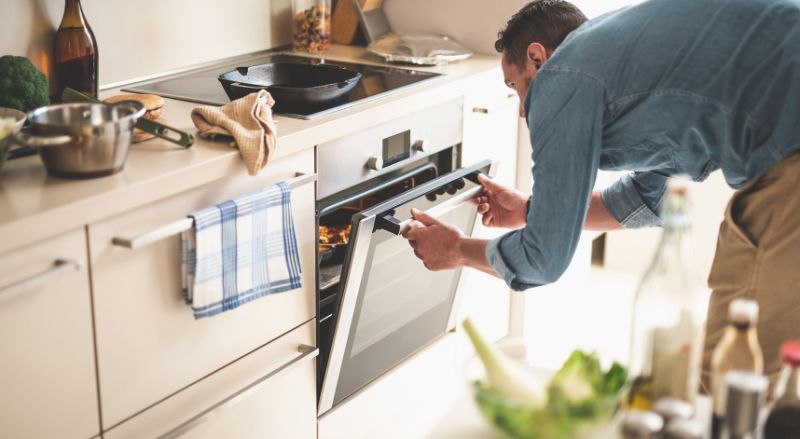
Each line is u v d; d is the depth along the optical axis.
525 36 1.79
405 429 2.58
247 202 1.76
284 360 2.03
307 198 1.98
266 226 1.82
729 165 1.68
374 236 2.07
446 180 2.21
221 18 2.58
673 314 1.04
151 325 1.68
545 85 1.61
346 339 2.18
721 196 3.56
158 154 1.72
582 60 1.60
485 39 2.73
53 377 1.52
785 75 1.56
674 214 1.03
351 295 2.11
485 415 1.02
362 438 2.40
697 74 1.58
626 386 1.01
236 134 1.74
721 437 1.00
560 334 3.22
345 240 2.23
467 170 2.29
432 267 1.97
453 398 2.78
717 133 1.63
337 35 2.90
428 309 2.53
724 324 1.72
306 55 2.73
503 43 1.85
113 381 1.63
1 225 1.35
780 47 1.57
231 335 1.87
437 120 2.37
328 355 2.15
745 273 1.69
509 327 3.03
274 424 2.06
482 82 2.52
